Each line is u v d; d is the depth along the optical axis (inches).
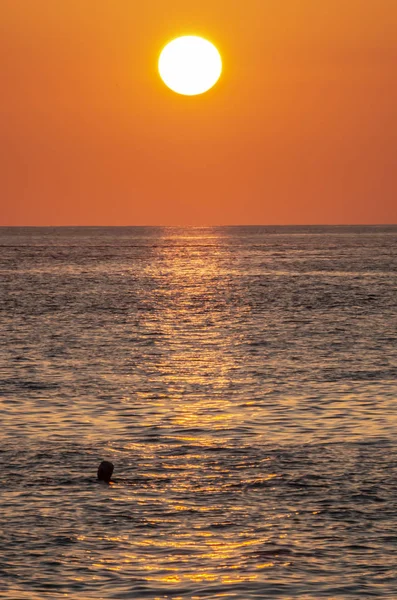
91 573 1539.1
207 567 1562.5
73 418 2657.5
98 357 3885.3
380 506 1847.9
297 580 1513.3
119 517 1790.1
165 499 1897.1
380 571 1545.3
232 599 1445.6
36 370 3508.9
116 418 2662.4
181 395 3021.7
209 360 3811.5
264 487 1975.9
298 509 1834.4
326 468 2114.9
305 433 2464.3
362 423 2576.3
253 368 3580.2
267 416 2682.1
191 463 2169.0
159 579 1517.0
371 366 3587.6
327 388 3112.7
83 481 2020.2
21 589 1478.8
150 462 2177.7
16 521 1761.8
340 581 1508.4
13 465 2142.0
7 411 2741.1
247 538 1684.3
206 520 1775.3
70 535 1695.4
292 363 3695.9
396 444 2335.1
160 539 1680.6
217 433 2471.7
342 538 1681.8
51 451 2273.6
